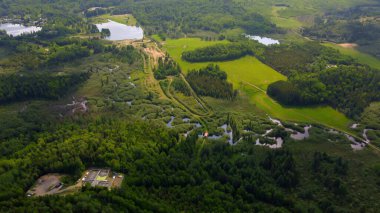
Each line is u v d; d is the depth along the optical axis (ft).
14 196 546.26
